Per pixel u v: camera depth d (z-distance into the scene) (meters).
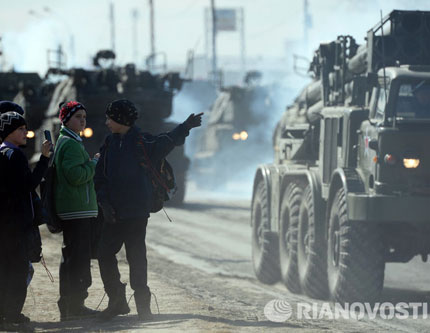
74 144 18.39
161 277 28.59
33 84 68.69
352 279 25.28
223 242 45.22
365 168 25.78
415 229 25.06
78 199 18.53
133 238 17.92
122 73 66.31
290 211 31.38
